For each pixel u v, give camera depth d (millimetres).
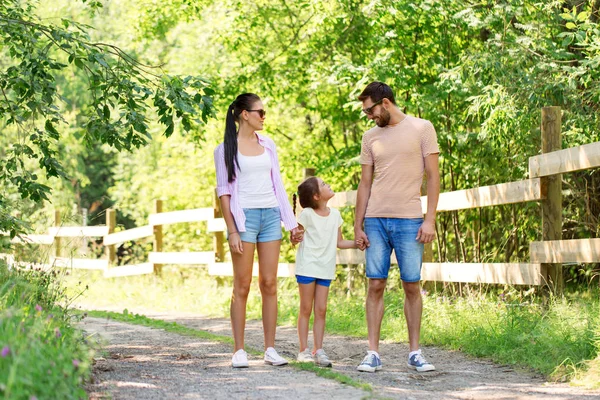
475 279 7191
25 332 3391
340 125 13391
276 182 5141
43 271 5926
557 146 6641
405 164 5051
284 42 12773
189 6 12383
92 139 6098
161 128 16688
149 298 10742
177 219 11961
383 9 9414
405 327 6656
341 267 12062
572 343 5074
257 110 5027
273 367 4977
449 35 10289
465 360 5480
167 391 4062
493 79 8523
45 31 5883
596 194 8750
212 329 7676
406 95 10570
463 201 7582
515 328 5812
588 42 7562
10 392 2689
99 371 4656
